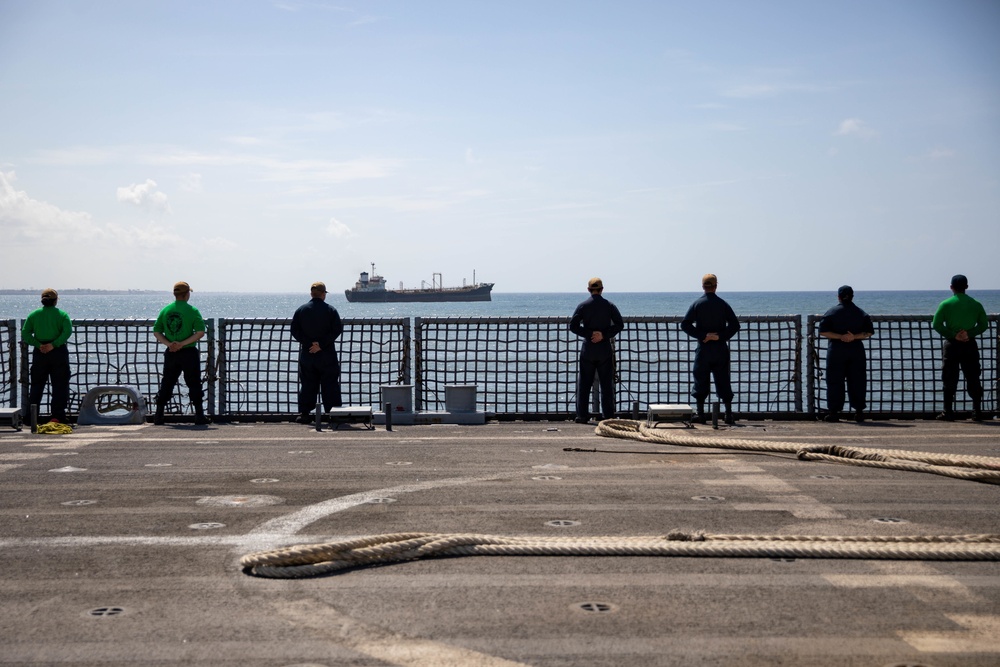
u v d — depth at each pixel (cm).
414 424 1327
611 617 472
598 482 845
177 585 529
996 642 436
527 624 462
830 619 468
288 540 631
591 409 1438
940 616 472
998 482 834
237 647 433
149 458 995
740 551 582
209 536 642
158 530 660
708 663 412
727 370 1304
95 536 642
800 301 19325
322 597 506
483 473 896
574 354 3784
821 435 1180
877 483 839
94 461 973
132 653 426
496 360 1402
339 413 1270
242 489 813
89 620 471
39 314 1284
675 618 470
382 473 897
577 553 589
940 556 572
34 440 1148
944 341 1366
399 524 678
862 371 1335
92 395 1341
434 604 494
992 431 1224
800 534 648
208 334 1380
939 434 1191
